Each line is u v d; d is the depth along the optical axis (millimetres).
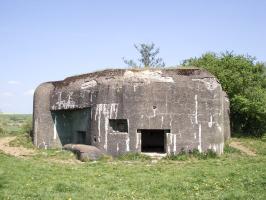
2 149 19609
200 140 16500
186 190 9461
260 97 24266
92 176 11547
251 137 24156
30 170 12508
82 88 18625
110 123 17031
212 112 16828
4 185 9945
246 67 26516
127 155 16250
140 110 16422
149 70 17031
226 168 12836
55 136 20828
